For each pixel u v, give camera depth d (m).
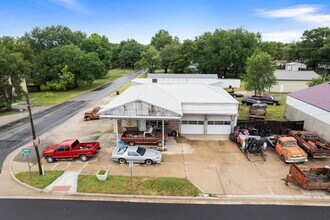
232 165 18.16
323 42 77.44
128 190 14.73
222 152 20.55
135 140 21.72
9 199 13.99
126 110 20.39
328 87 26.73
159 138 21.56
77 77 58.28
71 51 57.44
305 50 81.38
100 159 19.28
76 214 12.61
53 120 31.44
